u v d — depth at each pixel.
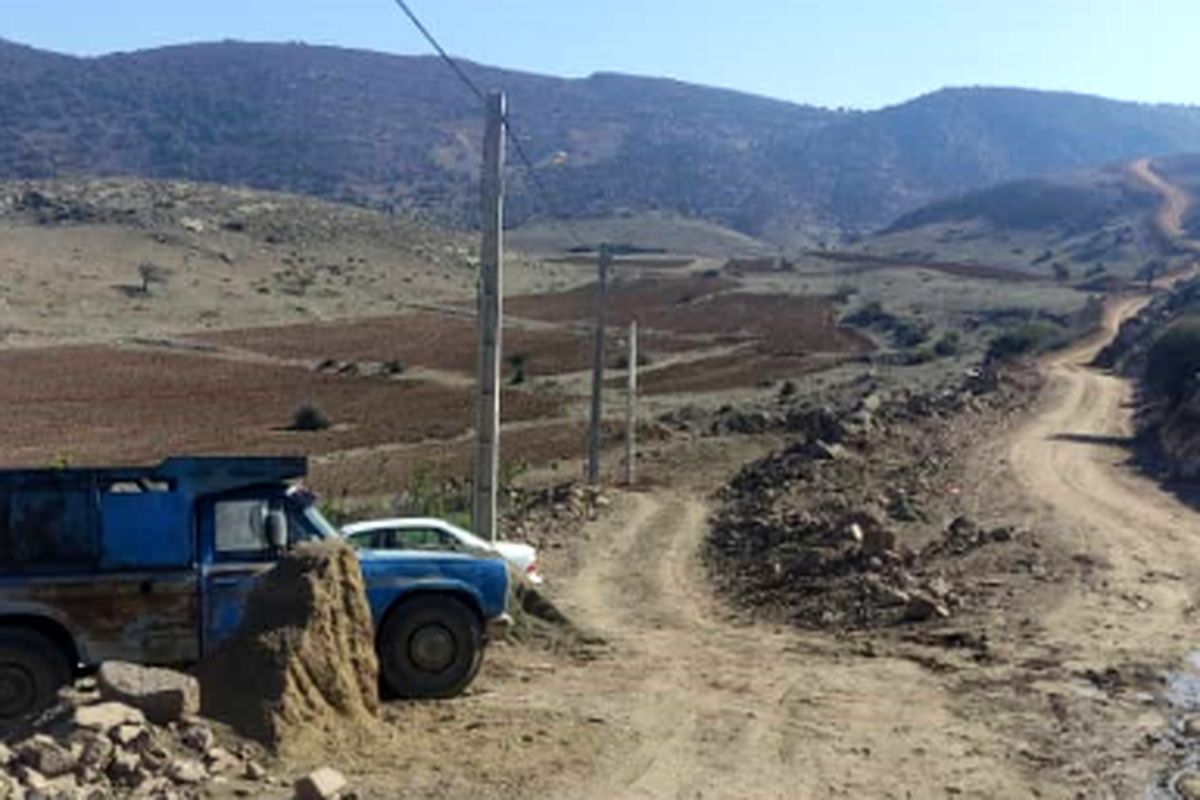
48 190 190.00
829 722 12.89
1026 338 108.50
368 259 179.75
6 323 113.06
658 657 16.31
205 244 168.38
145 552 12.38
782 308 149.88
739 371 100.88
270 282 152.75
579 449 59.03
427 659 13.30
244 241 175.38
